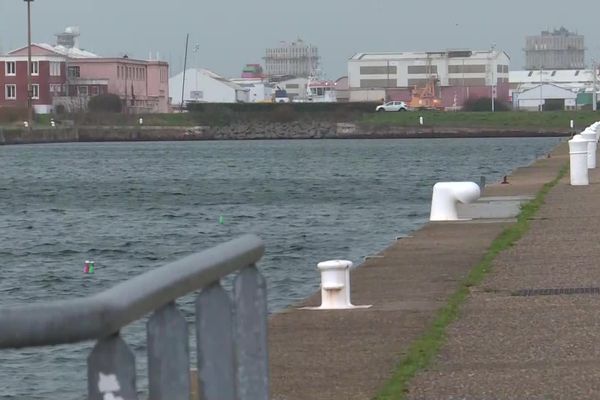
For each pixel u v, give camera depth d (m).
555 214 90.25
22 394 45.19
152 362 16.03
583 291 50.28
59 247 113.44
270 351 39.28
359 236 119.12
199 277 17.19
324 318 45.78
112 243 117.12
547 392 31.78
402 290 53.25
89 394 14.24
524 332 40.91
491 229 81.44
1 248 112.75
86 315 13.73
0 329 13.13
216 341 18.52
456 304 48.00
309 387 33.72
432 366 35.75
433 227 84.38
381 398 31.81
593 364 35.06
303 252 103.62
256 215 149.75
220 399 18.58
